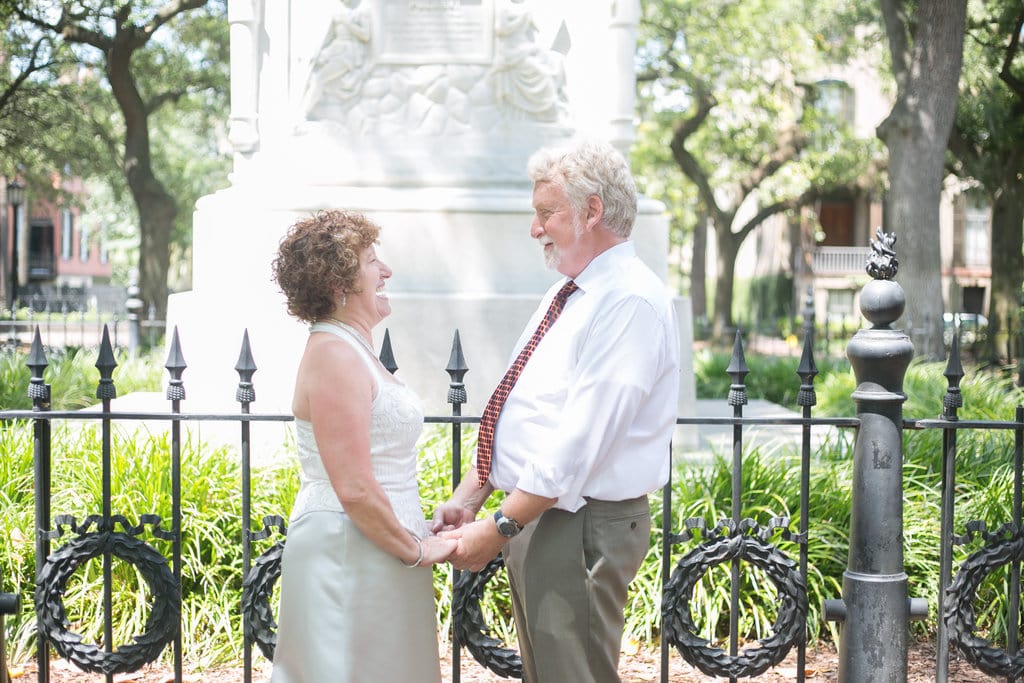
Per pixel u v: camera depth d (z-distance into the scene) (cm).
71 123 1977
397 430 264
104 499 323
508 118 697
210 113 2350
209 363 652
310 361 257
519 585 282
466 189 688
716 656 331
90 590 422
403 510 266
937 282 1368
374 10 691
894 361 318
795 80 2294
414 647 267
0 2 1574
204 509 443
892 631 321
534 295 670
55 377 877
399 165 687
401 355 655
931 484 509
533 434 272
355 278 260
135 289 1295
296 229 264
